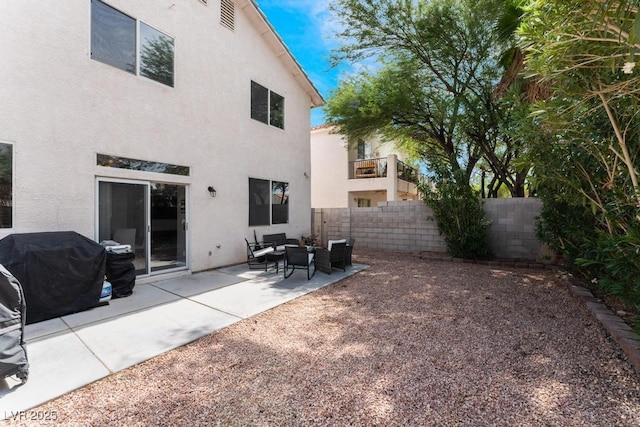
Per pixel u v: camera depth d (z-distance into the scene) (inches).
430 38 334.3
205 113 278.5
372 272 277.7
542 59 119.4
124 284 198.7
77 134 196.4
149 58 235.9
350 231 433.7
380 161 606.9
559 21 105.3
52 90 185.6
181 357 122.0
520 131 156.1
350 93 398.0
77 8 195.6
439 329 147.9
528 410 88.0
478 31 318.3
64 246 165.3
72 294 166.9
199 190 273.9
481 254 317.1
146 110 233.1
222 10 294.8
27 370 102.8
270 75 356.2
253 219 333.1
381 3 327.9
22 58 174.2
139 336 140.3
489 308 176.9
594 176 153.1
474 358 119.0
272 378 106.9
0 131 167.9
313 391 99.0
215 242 288.8
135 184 230.2
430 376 106.6
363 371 110.7
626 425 81.3
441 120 374.6
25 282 150.8
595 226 175.5
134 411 89.7
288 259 252.4
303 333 145.3
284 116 378.6
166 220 251.8
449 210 326.3
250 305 184.7
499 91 290.0
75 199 195.8
